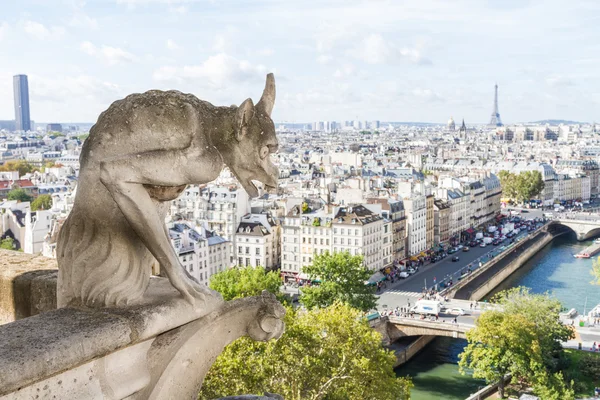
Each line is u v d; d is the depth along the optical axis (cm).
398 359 9488
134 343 709
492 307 10944
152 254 765
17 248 17725
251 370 3706
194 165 741
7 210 18025
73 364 636
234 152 787
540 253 19850
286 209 16738
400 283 14612
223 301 827
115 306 745
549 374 7519
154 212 750
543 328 7900
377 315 10300
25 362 585
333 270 9500
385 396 4294
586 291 14312
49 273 1141
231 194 15938
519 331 7550
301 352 4047
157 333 738
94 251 751
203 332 804
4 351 596
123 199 730
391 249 16288
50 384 635
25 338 632
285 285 14638
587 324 10831
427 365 9494
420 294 13212
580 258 18712
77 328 667
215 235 14075
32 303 1107
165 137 740
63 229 775
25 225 16525
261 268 8050
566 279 15712
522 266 17662
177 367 782
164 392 771
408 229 17362
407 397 4691
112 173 719
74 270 757
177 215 14988
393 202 16712
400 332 10162
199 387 828
